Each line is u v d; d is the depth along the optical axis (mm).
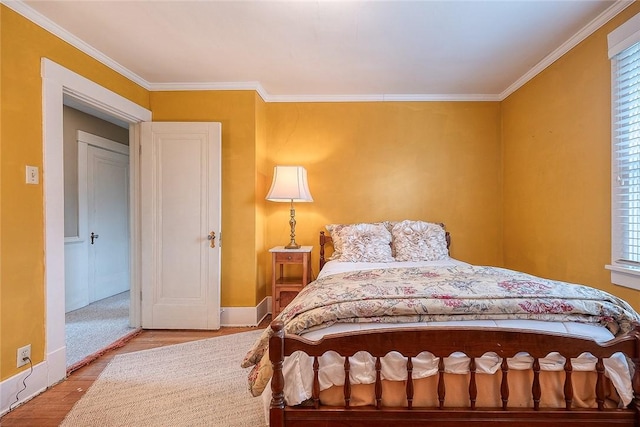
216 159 2959
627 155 1898
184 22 2088
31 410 1730
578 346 1085
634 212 1872
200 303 2961
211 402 1799
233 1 1873
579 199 2262
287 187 3041
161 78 2965
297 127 3432
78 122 3738
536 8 1938
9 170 1788
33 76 1933
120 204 4414
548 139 2607
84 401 1809
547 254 2631
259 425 1598
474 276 1504
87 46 2344
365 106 3422
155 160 2971
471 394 1098
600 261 2076
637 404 1069
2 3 1765
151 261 2965
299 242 3445
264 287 3406
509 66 2723
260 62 2654
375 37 2268
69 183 3617
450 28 2152
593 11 1969
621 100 1918
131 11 1965
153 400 1819
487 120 3385
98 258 4012
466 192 3398
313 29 2166
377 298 1244
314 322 1200
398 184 3416
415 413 1091
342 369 1159
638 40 1760
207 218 2963
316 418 1097
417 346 1105
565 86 2395
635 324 1125
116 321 3191
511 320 1196
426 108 3402
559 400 1134
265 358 1229
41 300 1939
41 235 1951
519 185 3047
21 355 1821
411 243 2996
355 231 3086
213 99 3102
